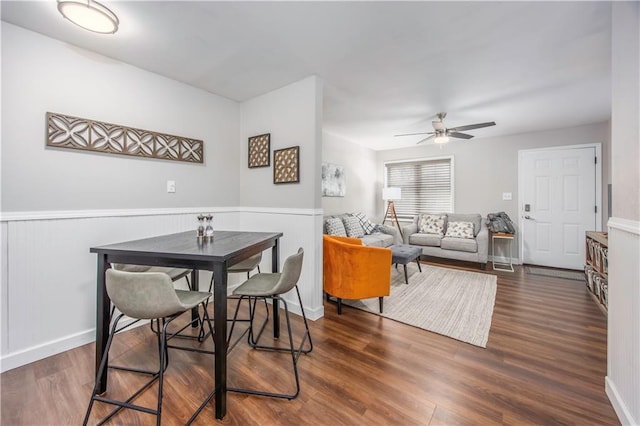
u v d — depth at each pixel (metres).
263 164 2.90
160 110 2.50
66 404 1.46
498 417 1.36
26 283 1.82
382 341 2.11
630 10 1.26
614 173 1.43
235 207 3.14
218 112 2.97
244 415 1.38
